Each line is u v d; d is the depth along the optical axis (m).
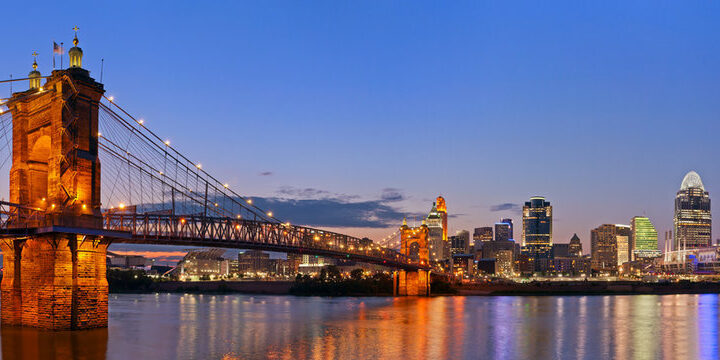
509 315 128.38
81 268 71.31
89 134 73.88
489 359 64.81
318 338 79.62
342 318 114.38
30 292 72.00
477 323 106.50
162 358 61.12
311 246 134.12
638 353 71.12
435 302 186.25
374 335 84.25
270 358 62.38
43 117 75.00
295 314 124.31
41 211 71.06
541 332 92.12
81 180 72.31
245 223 103.88
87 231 70.81
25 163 76.94
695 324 109.69
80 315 70.88
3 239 75.06
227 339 77.06
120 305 156.12
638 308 162.62
